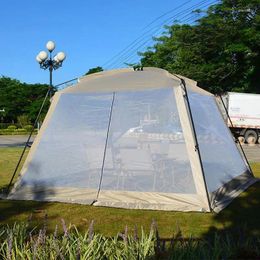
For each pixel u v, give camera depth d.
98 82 8.72
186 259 3.69
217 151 8.78
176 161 7.61
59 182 8.12
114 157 7.95
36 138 8.48
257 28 32.34
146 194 7.59
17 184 8.32
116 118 8.10
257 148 24.22
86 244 3.90
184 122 7.69
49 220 6.77
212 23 32.47
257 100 29.28
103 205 7.61
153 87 8.10
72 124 8.33
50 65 20.62
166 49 35.97
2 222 6.65
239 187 9.18
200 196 7.34
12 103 72.50
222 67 33.19
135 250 3.79
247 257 4.05
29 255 3.65
